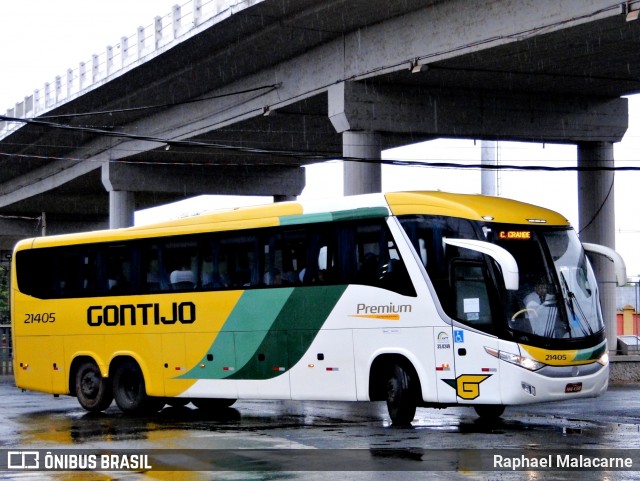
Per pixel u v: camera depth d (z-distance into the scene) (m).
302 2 32.09
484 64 32.34
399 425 20.22
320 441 17.97
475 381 19.11
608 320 40.22
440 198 20.06
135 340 24.53
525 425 20.66
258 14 33.44
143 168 56.81
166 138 49.34
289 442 17.89
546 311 19.23
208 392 23.11
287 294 21.91
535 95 37.81
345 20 33.50
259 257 22.55
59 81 49.28
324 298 21.30
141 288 24.55
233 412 24.88
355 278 20.92
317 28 34.59
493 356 18.92
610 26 27.03
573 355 19.17
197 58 39.72
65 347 25.91
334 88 35.72
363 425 21.03
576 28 27.23
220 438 18.75
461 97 36.66
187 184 58.69
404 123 35.78
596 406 25.42
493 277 19.02
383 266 20.48
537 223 19.92
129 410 24.59
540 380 18.81
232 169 60.34
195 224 23.81
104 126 53.44
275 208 22.47
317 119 42.72
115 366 25.06
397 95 35.72
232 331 22.78
